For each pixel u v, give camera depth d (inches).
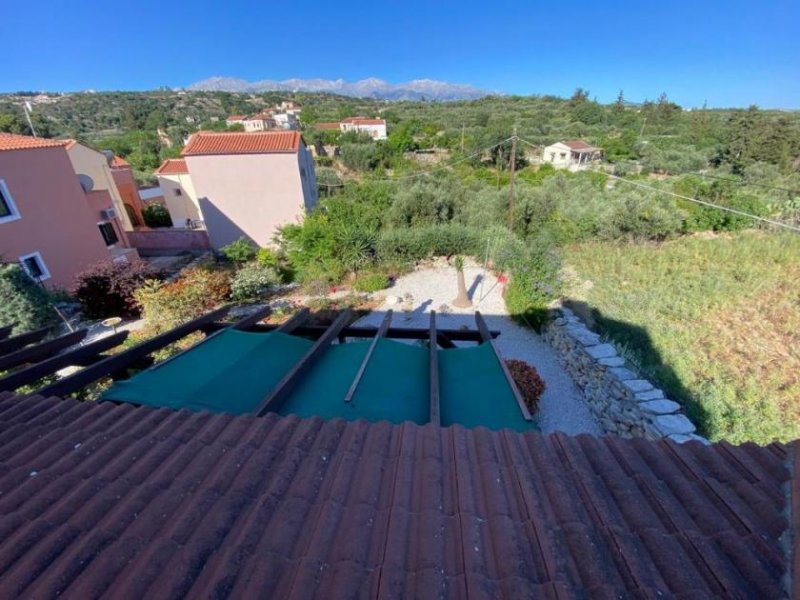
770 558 74.2
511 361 371.9
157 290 574.9
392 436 114.9
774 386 313.7
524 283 514.9
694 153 1501.0
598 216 721.6
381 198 986.1
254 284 640.4
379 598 65.6
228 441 112.8
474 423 162.9
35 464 103.4
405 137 2497.5
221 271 761.6
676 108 2928.2
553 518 84.5
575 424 344.8
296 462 102.4
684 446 112.4
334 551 75.6
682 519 85.0
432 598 65.6
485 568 72.0
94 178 995.3
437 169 1771.7
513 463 103.1
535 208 812.0
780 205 753.0
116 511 86.0
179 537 78.6
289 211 981.2
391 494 91.5
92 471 100.3
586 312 452.1
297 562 73.3
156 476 97.3
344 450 107.6
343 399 171.8
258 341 222.5
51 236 677.9
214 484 94.0
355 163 2188.7
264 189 958.4
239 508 87.2
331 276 688.4
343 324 247.6
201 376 181.8
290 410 165.0
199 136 975.6
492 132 2190.0
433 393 160.4
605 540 79.6
